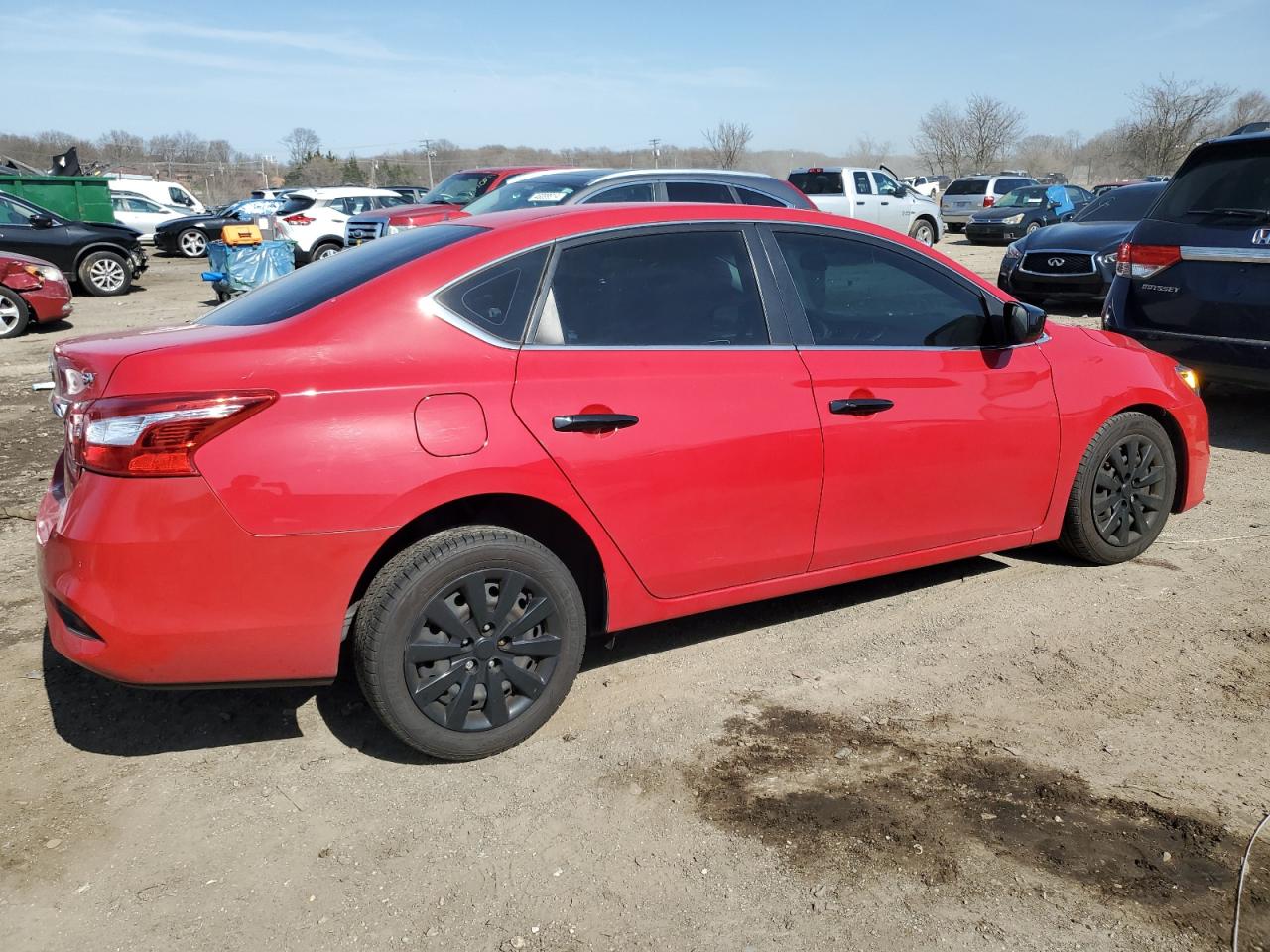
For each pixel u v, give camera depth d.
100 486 2.67
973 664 3.68
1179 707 3.36
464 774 3.04
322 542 2.76
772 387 3.43
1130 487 4.47
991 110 62.69
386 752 3.17
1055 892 2.48
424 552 2.89
